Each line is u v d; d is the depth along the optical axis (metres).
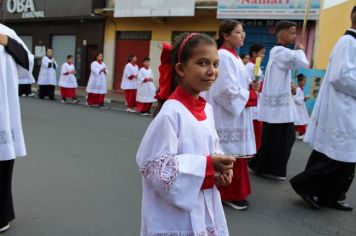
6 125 3.53
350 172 4.55
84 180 5.43
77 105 14.91
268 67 5.80
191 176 1.92
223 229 2.16
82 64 21.44
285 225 4.27
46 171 5.76
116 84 20.31
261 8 15.16
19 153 3.71
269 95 5.75
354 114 4.31
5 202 3.76
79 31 21.36
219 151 2.26
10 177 3.75
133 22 19.28
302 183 4.74
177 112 2.02
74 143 7.70
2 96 3.50
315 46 14.16
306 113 10.29
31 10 23.08
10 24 24.81
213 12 16.58
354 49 4.20
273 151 5.94
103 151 7.14
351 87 4.21
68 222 4.09
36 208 4.40
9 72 3.60
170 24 18.12
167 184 1.89
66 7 21.38
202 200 2.06
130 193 5.00
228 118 4.50
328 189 4.70
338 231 4.18
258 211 4.62
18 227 3.92
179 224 2.04
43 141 7.73
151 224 2.05
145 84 13.25
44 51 23.23
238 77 4.41
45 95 16.78
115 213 4.36
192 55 2.01
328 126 4.45
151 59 18.84
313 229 4.20
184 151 2.01
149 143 2.01
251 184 5.66
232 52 4.47
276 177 6.03
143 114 13.16
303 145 8.84
